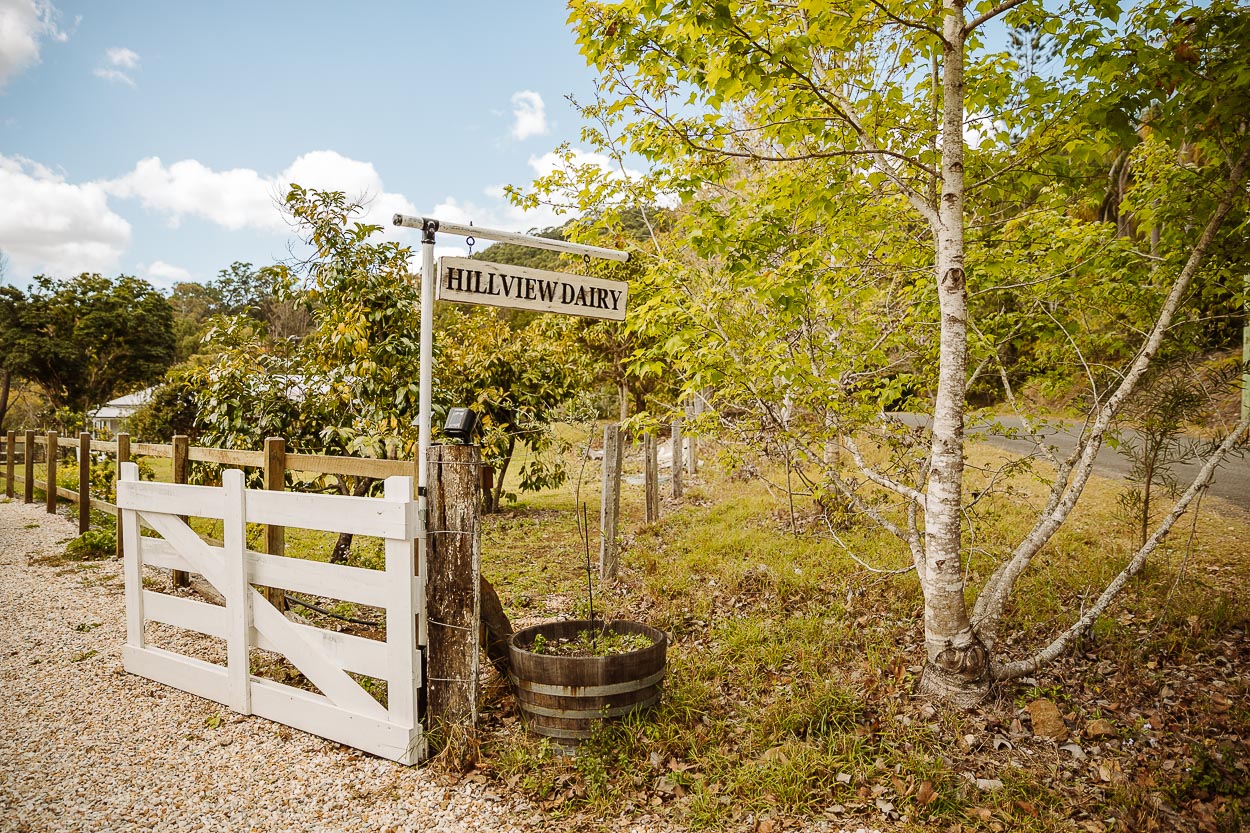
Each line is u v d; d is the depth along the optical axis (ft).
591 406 39.19
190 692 13.28
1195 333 16.12
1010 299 18.80
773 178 15.64
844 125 14.53
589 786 9.81
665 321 17.10
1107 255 16.08
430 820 9.26
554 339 42.16
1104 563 18.20
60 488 35.14
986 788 9.86
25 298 128.16
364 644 11.14
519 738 10.90
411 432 21.89
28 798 9.71
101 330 128.77
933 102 14.89
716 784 9.82
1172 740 11.07
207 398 22.74
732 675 13.41
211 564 13.05
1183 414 16.26
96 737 11.55
